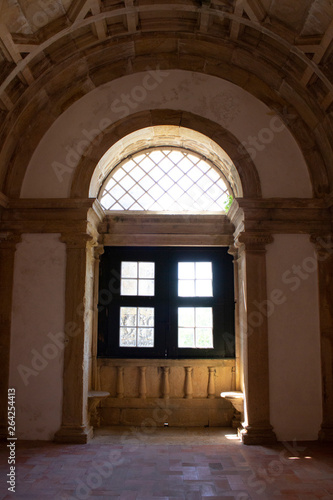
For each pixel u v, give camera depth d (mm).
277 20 5418
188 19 5820
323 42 5246
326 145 6086
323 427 5762
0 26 4867
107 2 5422
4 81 5457
